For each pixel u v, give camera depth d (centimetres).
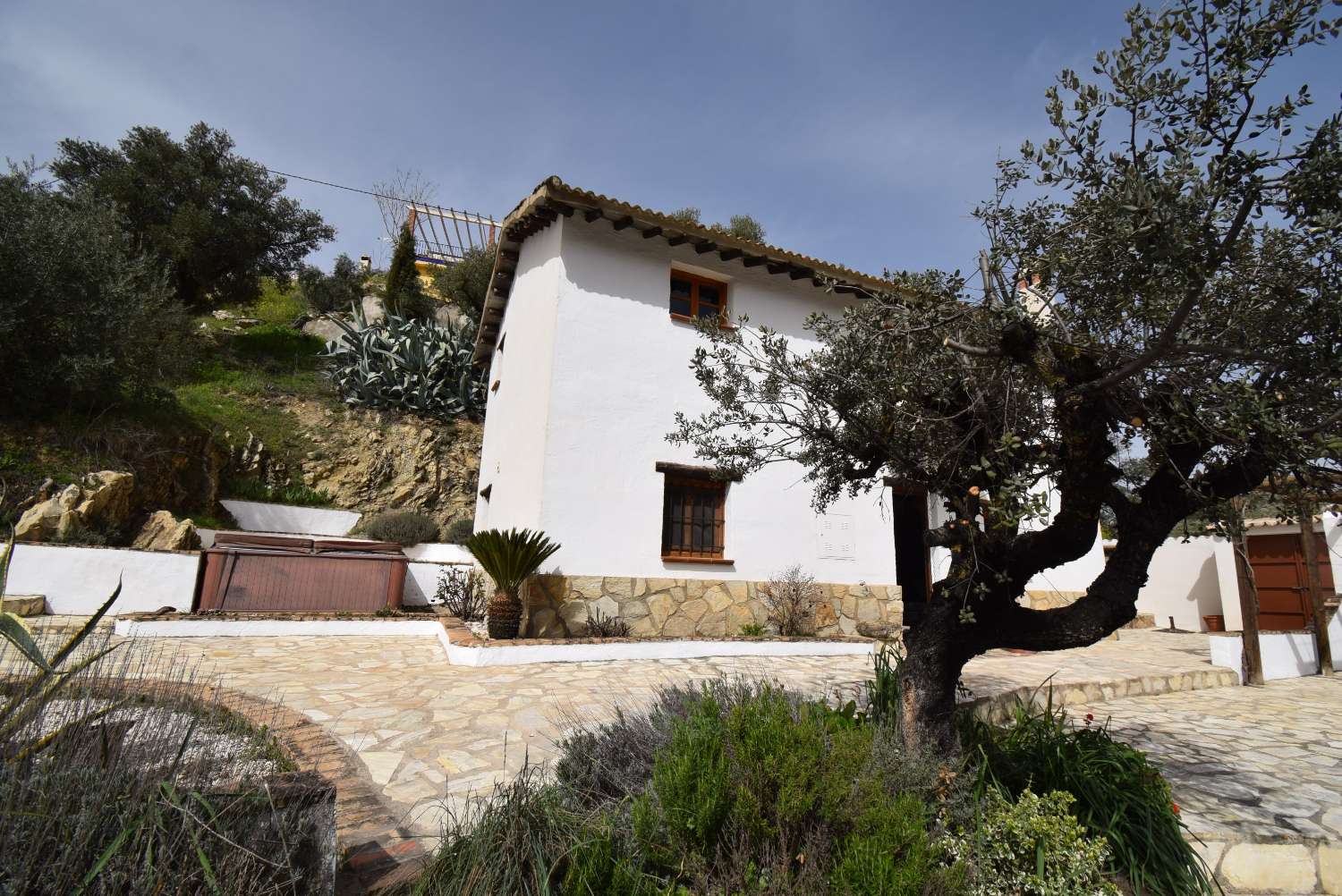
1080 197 287
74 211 1270
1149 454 329
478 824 236
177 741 245
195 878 164
